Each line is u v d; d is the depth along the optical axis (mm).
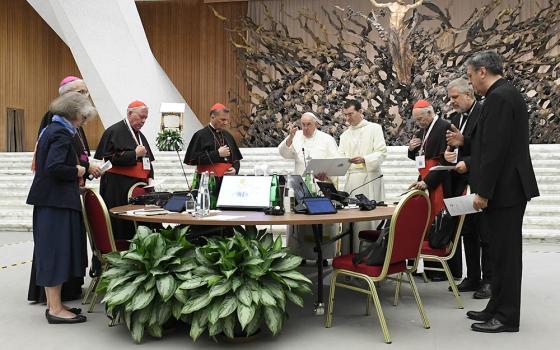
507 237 3348
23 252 6633
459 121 4703
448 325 3576
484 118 3322
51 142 3625
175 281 3219
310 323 3633
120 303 3160
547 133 13188
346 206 4234
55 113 3750
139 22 13914
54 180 3633
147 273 3258
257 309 3125
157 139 13617
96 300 4191
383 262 3332
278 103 15195
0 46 16734
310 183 4234
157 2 19344
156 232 3592
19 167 12062
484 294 4301
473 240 4496
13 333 3445
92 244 3988
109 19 12664
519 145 3295
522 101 3328
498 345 3162
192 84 19156
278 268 3293
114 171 4789
